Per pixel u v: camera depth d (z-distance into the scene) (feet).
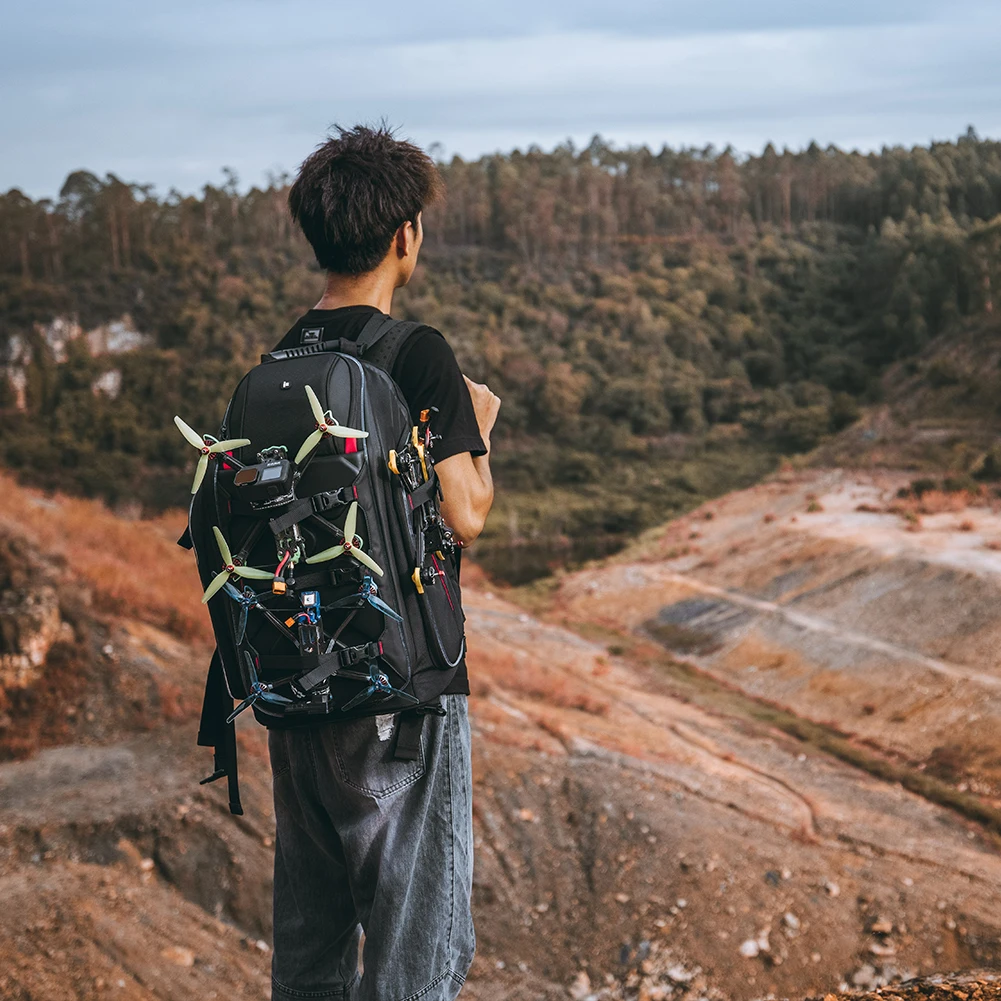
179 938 47.26
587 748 81.10
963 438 266.36
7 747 58.85
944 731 104.22
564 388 373.81
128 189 510.99
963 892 64.59
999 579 132.87
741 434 348.18
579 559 230.48
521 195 578.25
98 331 451.53
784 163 644.27
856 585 151.12
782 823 73.87
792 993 54.95
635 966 56.49
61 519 91.71
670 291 493.77
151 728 62.49
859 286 500.33
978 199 581.12
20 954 42.11
